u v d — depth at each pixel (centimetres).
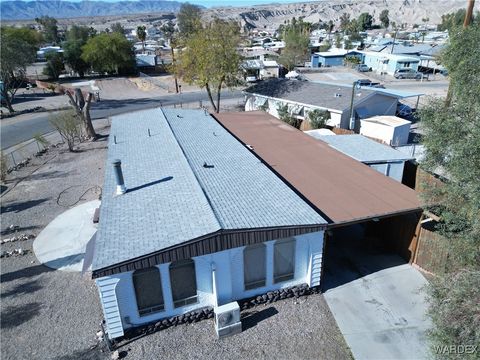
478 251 1102
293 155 2045
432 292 977
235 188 1500
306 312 1298
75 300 1387
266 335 1199
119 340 1182
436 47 7638
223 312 1161
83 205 2125
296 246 1301
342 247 1692
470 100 1241
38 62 9369
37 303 1377
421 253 1485
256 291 1330
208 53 4059
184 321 1241
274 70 7156
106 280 1080
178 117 2669
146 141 2111
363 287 1419
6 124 4156
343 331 1212
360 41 10450
